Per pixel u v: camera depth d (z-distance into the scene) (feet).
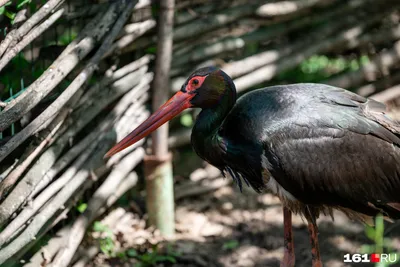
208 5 39.37
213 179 41.29
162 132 36.14
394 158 29.14
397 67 49.49
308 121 28.58
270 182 29.96
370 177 28.96
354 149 28.60
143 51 36.37
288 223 30.81
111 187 34.60
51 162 29.99
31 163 30.07
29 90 27.53
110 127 34.30
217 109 29.86
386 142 29.07
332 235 37.22
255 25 41.96
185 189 40.14
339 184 28.81
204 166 42.06
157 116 29.86
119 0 32.86
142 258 34.24
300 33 45.21
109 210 37.09
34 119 28.40
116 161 35.45
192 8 38.83
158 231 36.78
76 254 33.42
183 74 39.04
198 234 37.19
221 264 34.60
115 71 34.83
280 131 28.63
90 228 35.06
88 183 33.53
